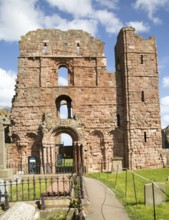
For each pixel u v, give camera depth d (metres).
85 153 44.91
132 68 46.97
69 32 48.34
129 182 31.02
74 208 16.84
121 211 18.23
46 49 47.69
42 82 46.84
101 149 46.56
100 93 47.28
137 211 18.30
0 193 18.36
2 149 28.58
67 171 45.22
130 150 45.44
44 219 16.44
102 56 48.03
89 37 48.44
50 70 47.31
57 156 52.75
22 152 45.75
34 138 46.09
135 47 47.47
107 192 24.16
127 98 46.38
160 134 46.47
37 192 22.23
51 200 17.34
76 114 45.34
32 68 47.16
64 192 18.00
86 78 47.56
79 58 47.81
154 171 41.81
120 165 41.03
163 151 46.34
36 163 45.69
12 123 46.06
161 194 20.17
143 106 46.53
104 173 41.03
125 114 46.66
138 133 45.97
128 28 47.62
